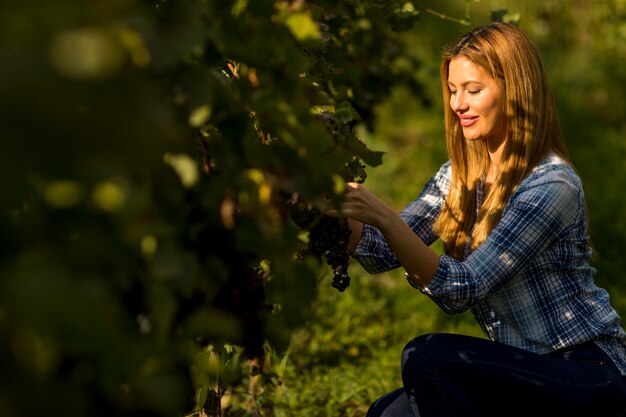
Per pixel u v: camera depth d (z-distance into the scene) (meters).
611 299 6.48
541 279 3.45
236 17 1.97
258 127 2.34
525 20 12.76
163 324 1.79
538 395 3.30
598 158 10.30
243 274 2.34
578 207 3.47
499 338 3.57
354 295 6.62
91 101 1.37
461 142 3.80
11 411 1.42
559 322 3.44
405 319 6.39
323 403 4.99
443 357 3.29
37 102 1.27
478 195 3.79
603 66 12.45
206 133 2.06
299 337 5.52
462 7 11.08
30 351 1.42
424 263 3.22
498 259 3.31
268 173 2.12
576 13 12.76
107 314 1.50
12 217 1.44
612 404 3.36
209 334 2.15
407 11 5.16
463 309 3.45
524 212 3.36
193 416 3.22
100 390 1.64
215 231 2.20
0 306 1.33
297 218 2.53
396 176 10.22
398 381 5.34
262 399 4.36
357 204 3.02
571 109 11.72
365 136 10.84
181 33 1.72
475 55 3.50
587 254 3.57
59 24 1.30
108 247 1.52
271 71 2.07
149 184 1.75
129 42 1.62
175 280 1.82
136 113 1.51
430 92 12.16
